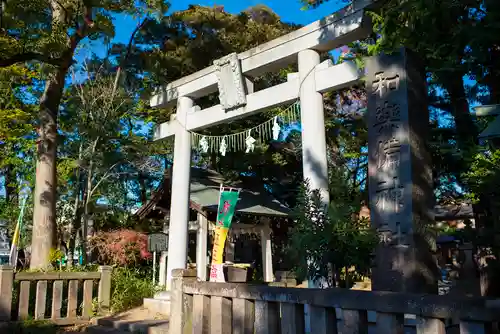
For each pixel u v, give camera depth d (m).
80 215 14.48
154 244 12.21
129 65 15.13
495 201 5.39
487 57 5.55
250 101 9.41
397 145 5.86
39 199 10.87
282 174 17.02
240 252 16.34
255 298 3.69
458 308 2.43
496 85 6.26
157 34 15.23
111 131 14.05
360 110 16.02
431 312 2.55
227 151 15.13
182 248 10.37
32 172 17.42
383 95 6.12
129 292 9.65
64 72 11.36
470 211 13.02
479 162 5.29
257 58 9.29
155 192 13.26
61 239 14.53
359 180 16.78
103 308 8.83
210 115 10.26
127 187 21.56
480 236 5.72
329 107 16.11
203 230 12.10
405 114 5.86
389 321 2.79
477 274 10.31
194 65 15.51
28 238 17.95
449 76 7.11
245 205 13.12
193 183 13.38
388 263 5.59
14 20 9.95
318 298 3.18
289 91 8.73
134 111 17.19
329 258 4.37
